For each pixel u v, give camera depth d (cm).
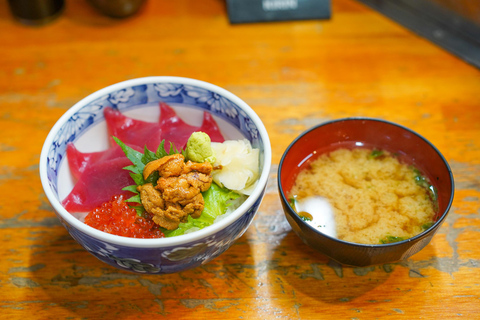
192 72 49
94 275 35
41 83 49
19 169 42
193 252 29
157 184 31
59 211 29
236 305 33
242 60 50
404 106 46
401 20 53
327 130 37
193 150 33
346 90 47
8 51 52
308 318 32
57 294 34
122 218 31
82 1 57
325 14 54
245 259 35
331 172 37
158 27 54
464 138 43
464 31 51
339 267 35
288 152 35
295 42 52
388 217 34
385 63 50
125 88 36
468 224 37
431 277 34
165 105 37
